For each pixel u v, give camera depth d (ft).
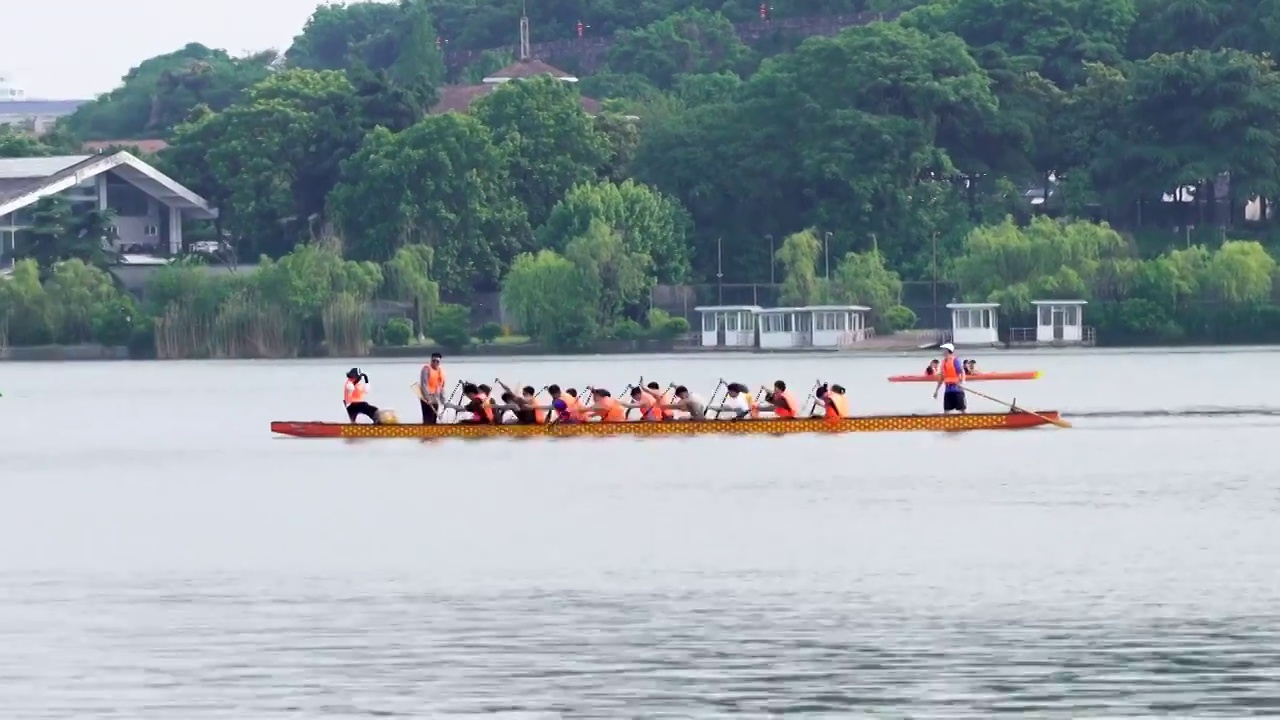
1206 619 330.95
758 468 556.92
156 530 452.76
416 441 653.71
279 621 338.75
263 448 652.48
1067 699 284.41
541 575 380.99
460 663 308.19
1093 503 473.26
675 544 417.90
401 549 416.67
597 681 296.92
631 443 632.79
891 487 509.76
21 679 300.81
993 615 336.49
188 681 299.17
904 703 283.59
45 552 419.95
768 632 326.24
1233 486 503.61
